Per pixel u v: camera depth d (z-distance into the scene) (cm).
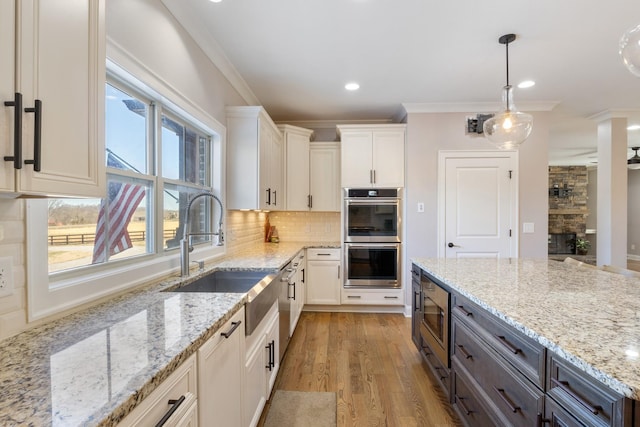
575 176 873
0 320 96
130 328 106
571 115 428
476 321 161
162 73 181
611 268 221
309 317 385
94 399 65
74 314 121
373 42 243
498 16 210
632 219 817
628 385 75
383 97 358
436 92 342
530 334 110
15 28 73
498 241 383
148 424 74
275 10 203
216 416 115
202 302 137
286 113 415
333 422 191
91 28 96
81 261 135
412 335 285
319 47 250
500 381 137
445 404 209
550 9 202
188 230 198
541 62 273
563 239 880
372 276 393
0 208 96
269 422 191
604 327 111
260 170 290
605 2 195
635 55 144
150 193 186
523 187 380
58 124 84
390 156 391
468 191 383
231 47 249
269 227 437
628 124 457
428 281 237
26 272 104
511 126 229
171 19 190
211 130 253
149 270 170
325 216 452
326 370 254
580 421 92
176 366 85
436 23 217
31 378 73
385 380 239
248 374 156
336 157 425
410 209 385
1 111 70
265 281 195
